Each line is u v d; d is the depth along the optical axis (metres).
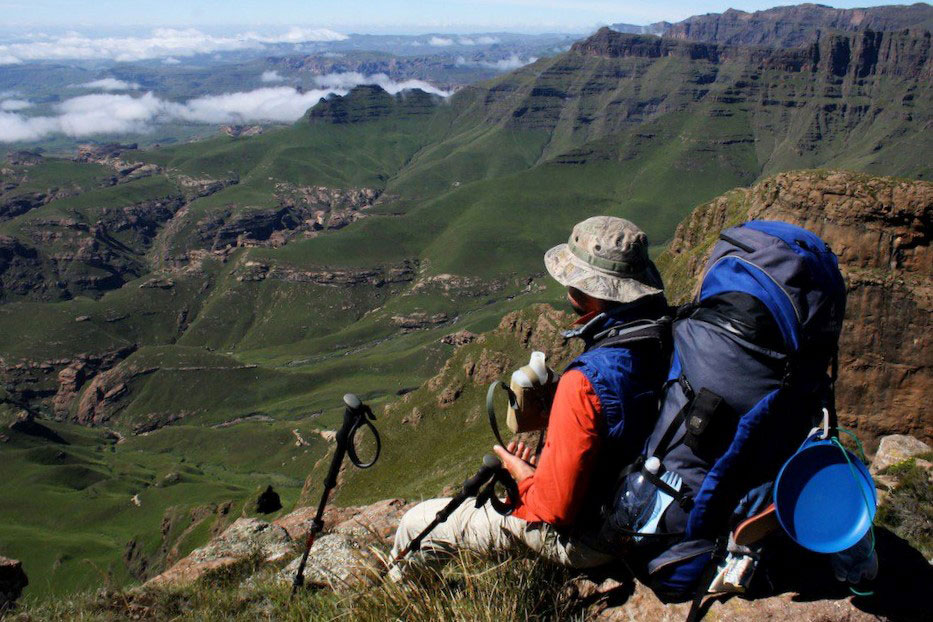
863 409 43.41
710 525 3.92
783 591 4.22
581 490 4.05
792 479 3.68
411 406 124.31
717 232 72.44
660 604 4.34
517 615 4.53
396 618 4.75
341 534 8.89
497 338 126.38
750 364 3.74
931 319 41.38
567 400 4.02
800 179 46.19
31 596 7.53
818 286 3.84
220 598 7.25
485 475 4.56
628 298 4.15
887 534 4.91
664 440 3.93
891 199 42.25
